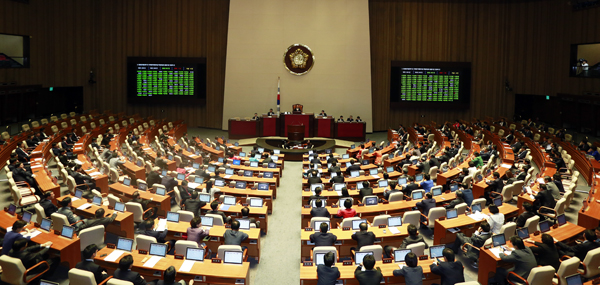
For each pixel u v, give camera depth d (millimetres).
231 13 33750
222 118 34969
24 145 22250
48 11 32531
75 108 36000
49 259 10609
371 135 34406
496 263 10078
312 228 11938
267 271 11680
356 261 9781
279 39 33938
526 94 34750
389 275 9242
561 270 9164
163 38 34938
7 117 30500
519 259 9688
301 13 33781
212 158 23969
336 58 34031
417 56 35062
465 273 11258
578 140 28953
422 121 36219
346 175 18812
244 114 34531
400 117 36125
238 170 19656
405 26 34781
